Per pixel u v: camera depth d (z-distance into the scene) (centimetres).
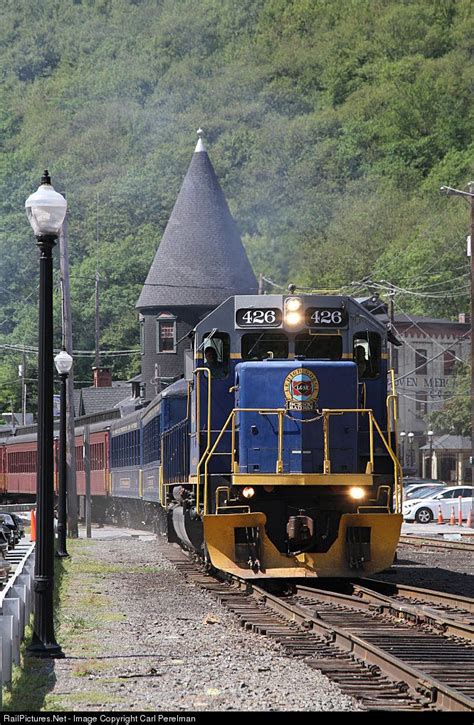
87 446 7694
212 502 4084
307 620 3141
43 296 2825
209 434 4038
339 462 4009
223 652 2792
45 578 2789
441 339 15612
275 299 4159
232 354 4169
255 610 3575
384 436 4147
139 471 7706
